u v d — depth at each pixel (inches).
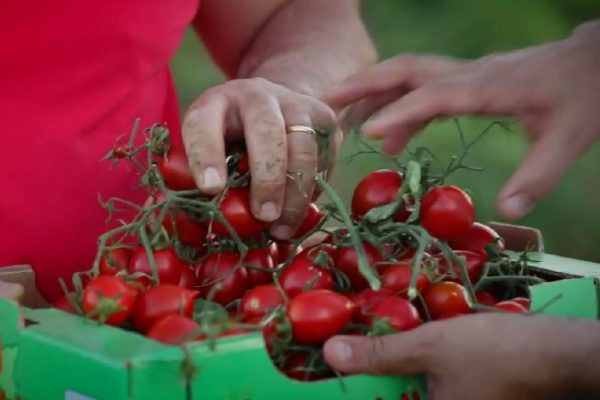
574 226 261.1
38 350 76.6
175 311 82.5
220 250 93.7
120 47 108.4
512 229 105.2
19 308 78.5
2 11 103.0
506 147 268.5
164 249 89.7
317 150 95.2
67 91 106.7
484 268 95.0
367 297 85.2
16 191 106.0
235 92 94.7
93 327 78.2
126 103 110.7
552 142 90.1
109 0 106.9
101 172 109.5
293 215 94.2
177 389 72.7
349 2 128.1
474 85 91.7
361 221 92.2
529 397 80.0
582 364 78.9
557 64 91.4
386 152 96.3
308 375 80.4
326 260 89.4
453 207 90.1
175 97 121.5
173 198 89.9
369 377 79.0
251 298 84.1
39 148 106.1
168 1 112.4
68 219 108.3
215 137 90.4
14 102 105.1
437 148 267.0
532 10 313.9
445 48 307.9
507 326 80.0
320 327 80.7
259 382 75.4
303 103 96.3
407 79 99.6
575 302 89.4
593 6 313.1
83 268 109.7
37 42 104.4
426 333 79.4
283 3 127.0
